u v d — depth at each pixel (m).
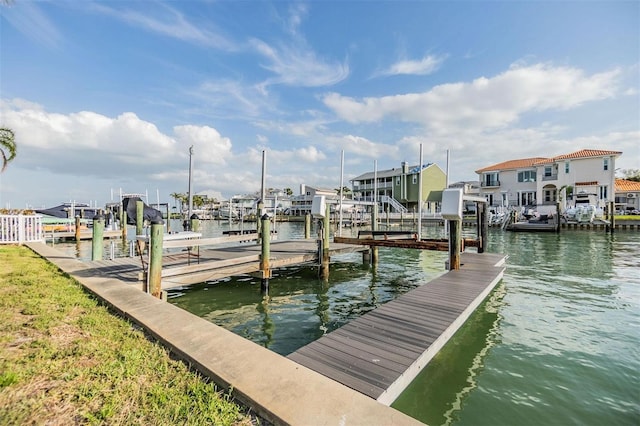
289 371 2.84
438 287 6.76
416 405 3.63
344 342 4.16
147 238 6.84
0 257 9.18
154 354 3.17
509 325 6.13
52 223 24.17
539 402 3.72
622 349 5.09
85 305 4.65
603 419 3.42
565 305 7.35
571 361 4.70
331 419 2.18
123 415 2.22
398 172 51.28
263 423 2.25
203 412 2.30
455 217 8.27
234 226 45.38
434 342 4.18
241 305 7.62
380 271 11.74
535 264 12.84
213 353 3.14
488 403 3.69
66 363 2.89
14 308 4.32
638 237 23.78
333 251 10.79
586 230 29.12
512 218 31.31
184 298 8.12
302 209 60.56
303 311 7.25
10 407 2.21
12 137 12.83
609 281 9.77
